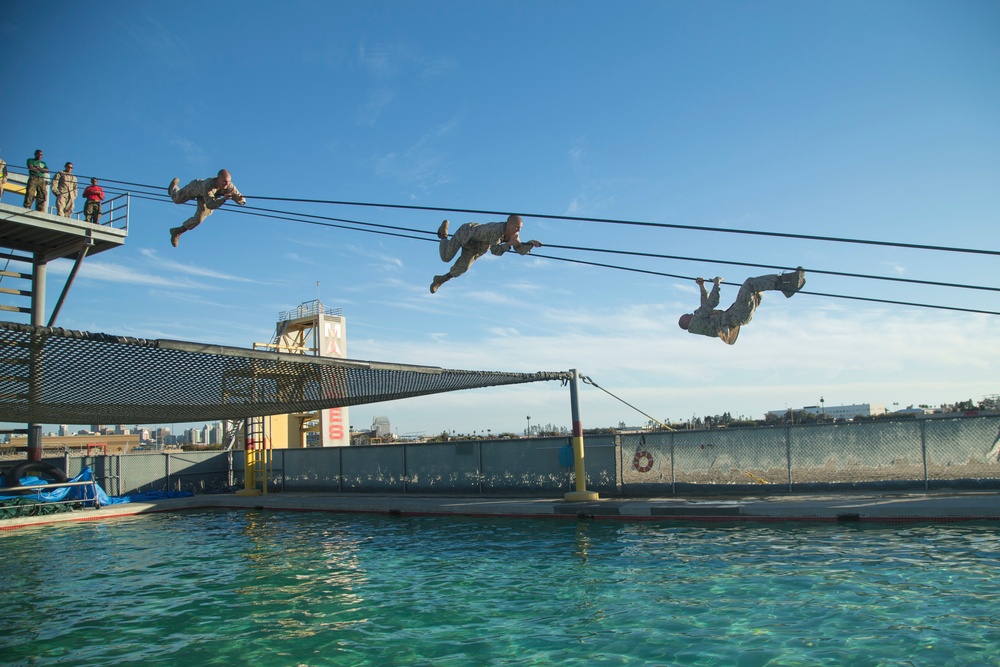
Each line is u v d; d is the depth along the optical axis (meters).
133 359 10.87
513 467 19.38
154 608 9.04
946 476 14.59
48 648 7.47
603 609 8.02
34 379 11.12
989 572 8.68
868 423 15.43
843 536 11.55
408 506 17.67
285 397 14.85
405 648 6.98
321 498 20.78
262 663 6.72
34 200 20.25
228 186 8.36
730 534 12.38
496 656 6.63
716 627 7.15
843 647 6.39
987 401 35.97
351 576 10.43
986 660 5.93
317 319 30.88
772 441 16.30
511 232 7.72
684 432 17.23
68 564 12.39
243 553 12.94
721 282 9.45
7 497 18.88
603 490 18.11
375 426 62.44
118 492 23.33
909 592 7.99
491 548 12.28
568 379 17.42
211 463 25.75
